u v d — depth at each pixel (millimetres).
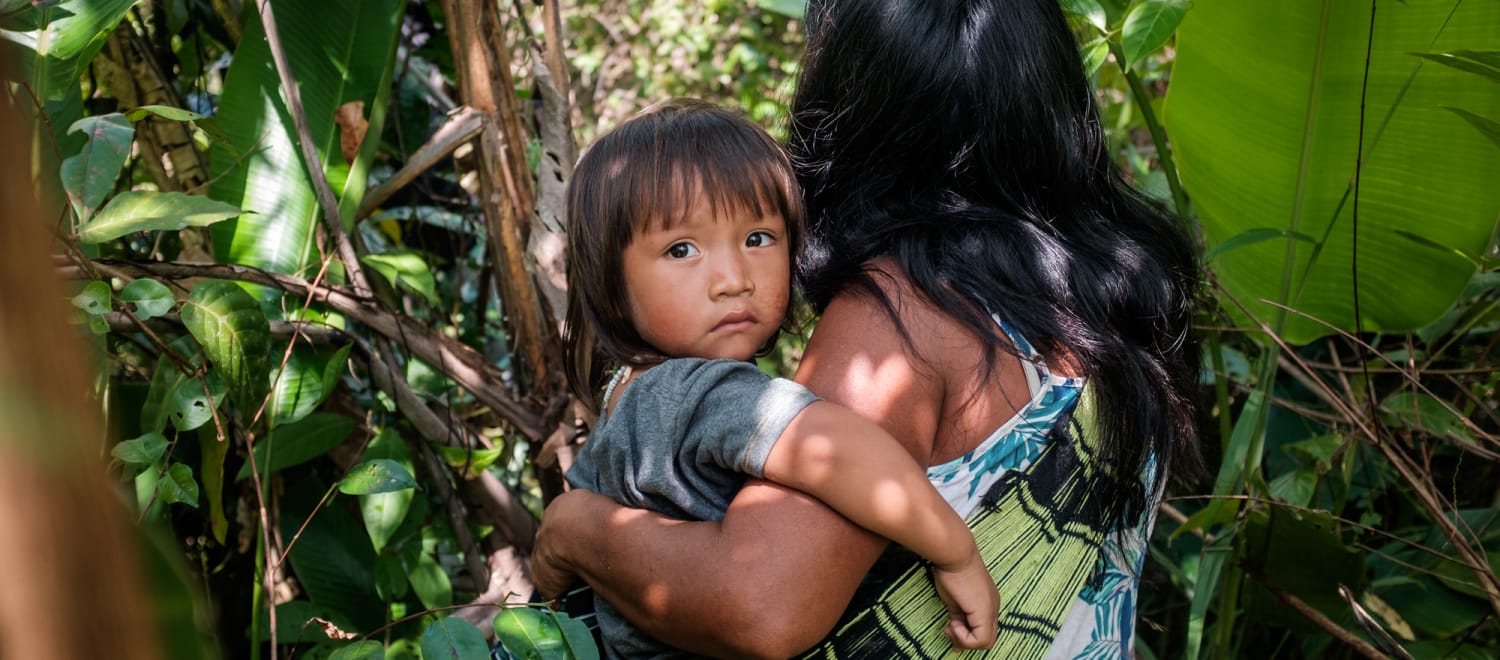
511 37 2822
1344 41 1503
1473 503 2021
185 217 1226
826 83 1150
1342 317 1714
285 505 1747
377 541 1604
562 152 1751
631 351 1110
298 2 1643
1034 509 1000
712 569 931
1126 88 2367
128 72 1728
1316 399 2168
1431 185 1556
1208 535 1754
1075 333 1005
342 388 1736
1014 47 1093
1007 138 1087
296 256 1630
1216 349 1761
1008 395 989
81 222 1215
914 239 1033
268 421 1520
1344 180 1598
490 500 1790
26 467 243
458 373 1719
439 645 1128
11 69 252
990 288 1000
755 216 1069
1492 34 1445
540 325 1758
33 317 246
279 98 1641
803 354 1049
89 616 254
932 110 1084
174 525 1782
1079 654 1083
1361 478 2080
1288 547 1697
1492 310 1869
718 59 5875
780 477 935
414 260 1657
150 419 1427
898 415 973
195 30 1856
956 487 987
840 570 924
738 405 973
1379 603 1850
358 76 1682
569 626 1099
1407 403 1779
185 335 1545
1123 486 1045
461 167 1910
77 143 1478
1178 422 1126
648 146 1065
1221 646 1800
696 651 976
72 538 250
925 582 985
